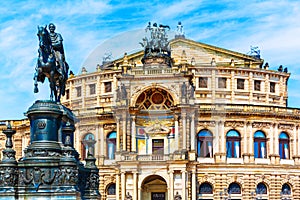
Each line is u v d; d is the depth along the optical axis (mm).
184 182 86188
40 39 28953
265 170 97188
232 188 96062
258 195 96750
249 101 104500
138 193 86438
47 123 28453
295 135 101062
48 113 28422
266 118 98938
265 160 98375
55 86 29500
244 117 97750
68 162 26953
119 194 86875
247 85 104875
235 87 103500
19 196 27094
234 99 103250
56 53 29688
